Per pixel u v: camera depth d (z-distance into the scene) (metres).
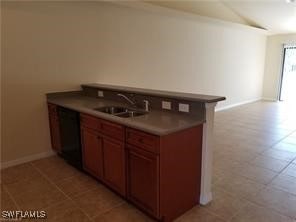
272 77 8.48
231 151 3.73
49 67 3.44
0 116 3.13
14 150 3.30
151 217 2.18
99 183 2.80
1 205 2.38
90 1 3.70
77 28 3.62
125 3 3.93
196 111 2.28
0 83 3.07
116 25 4.10
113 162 2.40
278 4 5.16
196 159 2.25
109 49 4.08
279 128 4.99
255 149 3.81
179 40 5.26
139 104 2.91
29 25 3.16
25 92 3.28
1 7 2.91
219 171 3.06
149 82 4.82
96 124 2.55
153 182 1.99
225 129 4.95
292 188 2.64
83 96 3.77
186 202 2.23
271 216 2.17
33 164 3.33
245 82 7.80
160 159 1.90
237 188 2.65
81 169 3.04
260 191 2.58
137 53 4.51
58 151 3.46
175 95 2.47
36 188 2.69
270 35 8.25
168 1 4.75
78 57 3.71
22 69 3.20
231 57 6.93
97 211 2.28
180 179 2.12
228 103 7.24
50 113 3.47
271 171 3.05
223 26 6.29
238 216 2.18
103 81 4.08
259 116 6.09
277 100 8.45
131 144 2.13
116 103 3.19
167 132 1.87
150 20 4.61
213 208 2.30
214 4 5.58
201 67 5.97
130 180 2.23
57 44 3.46
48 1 3.28
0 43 2.98
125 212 2.26
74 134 2.97
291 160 3.38
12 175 3.00
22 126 3.33
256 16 6.28
